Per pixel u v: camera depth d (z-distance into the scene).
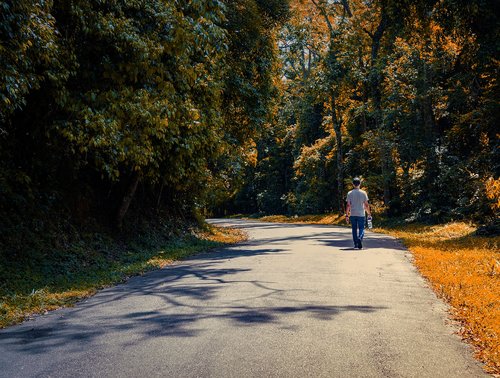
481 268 8.92
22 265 9.51
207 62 13.89
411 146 27.91
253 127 21.47
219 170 22.66
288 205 56.06
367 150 34.84
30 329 5.65
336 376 3.83
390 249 13.33
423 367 4.03
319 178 44.72
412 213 27.80
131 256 12.84
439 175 24.97
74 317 6.18
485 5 17.86
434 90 25.61
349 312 5.90
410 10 20.89
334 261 10.65
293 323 5.41
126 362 4.25
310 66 41.47
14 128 10.80
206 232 21.69
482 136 21.98
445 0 18.59
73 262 10.76
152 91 11.04
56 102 9.38
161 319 5.78
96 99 9.96
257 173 61.88
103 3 10.26
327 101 36.97
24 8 7.38
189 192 20.75
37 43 7.99
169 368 4.07
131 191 14.05
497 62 19.42
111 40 10.05
